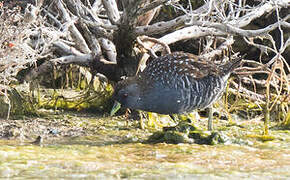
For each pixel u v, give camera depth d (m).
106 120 12.38
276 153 9.47
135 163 8.42
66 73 14.65
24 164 8.06
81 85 14.88
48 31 11.64
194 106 10.66
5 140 9.90
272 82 14.59
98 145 9.80
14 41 10.59
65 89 14.80
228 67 10.74
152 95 10.52
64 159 8.48
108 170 7.90
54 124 11.62
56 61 12.95
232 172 8.02
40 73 13.18
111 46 13.42
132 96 10.60
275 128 12.25
